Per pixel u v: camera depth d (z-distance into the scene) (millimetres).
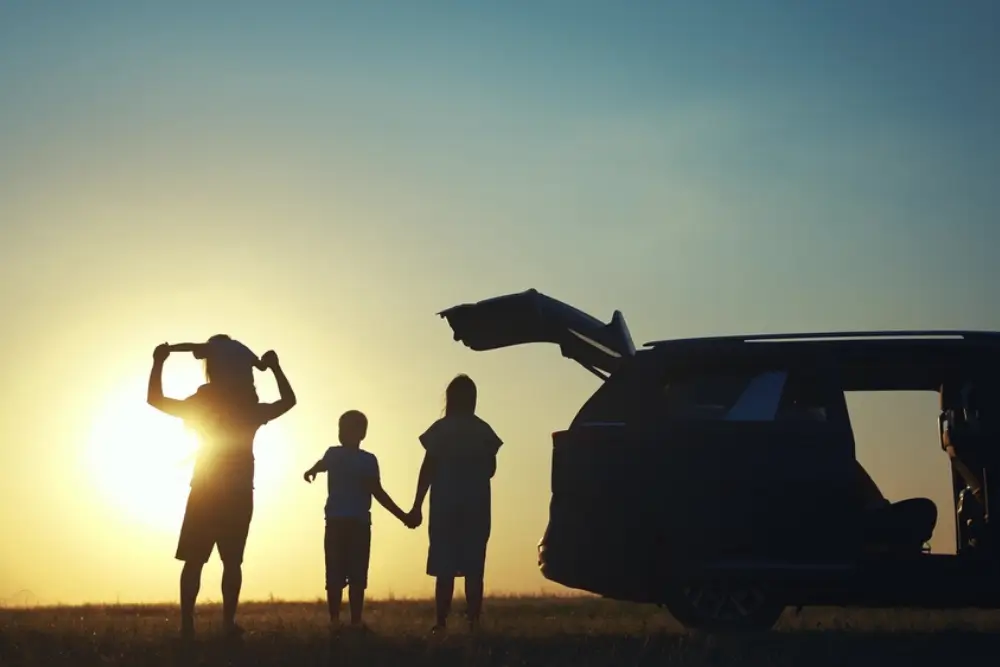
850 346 9938
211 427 9570
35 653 8555
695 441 9758
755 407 9797
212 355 9742
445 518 10445
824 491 9547
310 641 8898
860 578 9516
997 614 12773
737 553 9594
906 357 9914
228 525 9508
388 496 11180
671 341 10195
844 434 9648
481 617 11484
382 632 9898
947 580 9492
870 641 8805
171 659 8148
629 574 9727
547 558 10086
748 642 8703
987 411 9789
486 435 10539
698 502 9656
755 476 9609
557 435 10352
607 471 9898
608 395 10203
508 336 11695
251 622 11414
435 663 8016
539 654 8344
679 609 9781
